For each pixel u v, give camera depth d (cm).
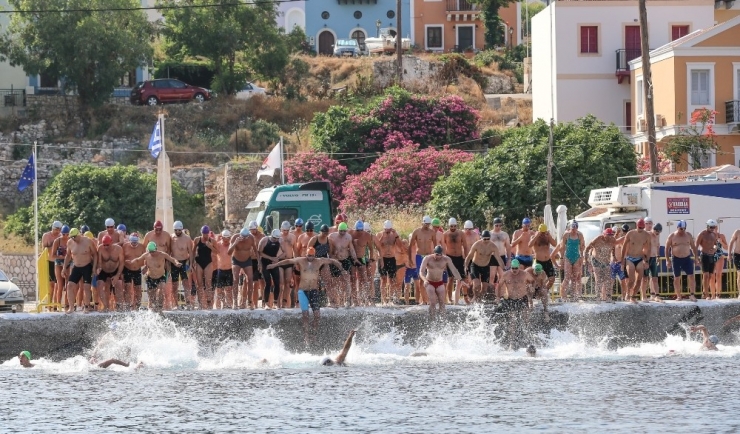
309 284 6128
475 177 10469
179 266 6150
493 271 6397
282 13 17275
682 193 7381
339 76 15338
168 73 15112
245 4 14612
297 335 6184
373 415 4528
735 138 11438
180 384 5322
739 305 6581
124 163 12719
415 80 15175
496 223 6525
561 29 13012
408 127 12612
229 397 4962
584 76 13025
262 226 7338
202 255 6238
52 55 13588
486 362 5966
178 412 4638
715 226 6706
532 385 5181
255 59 14688
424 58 15588
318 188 7406
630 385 5150
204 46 14438
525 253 6544
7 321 6012
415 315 6256
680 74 11475
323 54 17300
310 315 6153
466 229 6488
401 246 6506
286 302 6406
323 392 5059
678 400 4766
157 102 14125
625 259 6575
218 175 12125
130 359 6050
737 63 11475
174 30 14550
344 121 12506
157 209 7300
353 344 6228
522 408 4638
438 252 6244
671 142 11181
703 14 13038
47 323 6047
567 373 5544
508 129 13000
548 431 4222
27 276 9912
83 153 12950
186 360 6053
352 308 6269
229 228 11281
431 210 10581
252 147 13150
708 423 4316
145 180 11150
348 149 12431
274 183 11706
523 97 15062
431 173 11269
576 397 4866
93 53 13538
